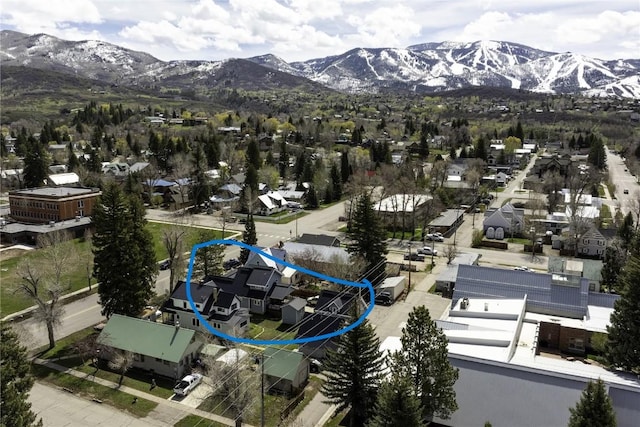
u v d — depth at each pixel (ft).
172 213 359.25
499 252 279.69
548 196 363.76
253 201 361.30
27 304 195.62
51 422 125.80
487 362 122.72
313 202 387.34
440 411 110.73
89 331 175.11
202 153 451.53
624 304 131.75
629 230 249.96
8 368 104.42
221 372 134.92
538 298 175.63
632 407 108.78
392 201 322.34
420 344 107.76
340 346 123.65
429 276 237.66
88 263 217.97
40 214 317.42
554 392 114.93
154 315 181.57
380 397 95.40
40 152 403.95
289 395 136.98
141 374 149.89
